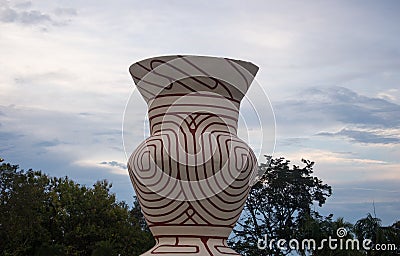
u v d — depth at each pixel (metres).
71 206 29.73
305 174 33.72
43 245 26.95
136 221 31.52
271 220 32.69
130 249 30.09
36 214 28.06
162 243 5.35
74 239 29.45
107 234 29.64
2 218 26.86
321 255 25.00
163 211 5.26
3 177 27.58
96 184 31.33
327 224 25.53
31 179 28.97
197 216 5.23
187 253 5.18
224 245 5.39
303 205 32.91
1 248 26.97
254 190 32.56
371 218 24.70
